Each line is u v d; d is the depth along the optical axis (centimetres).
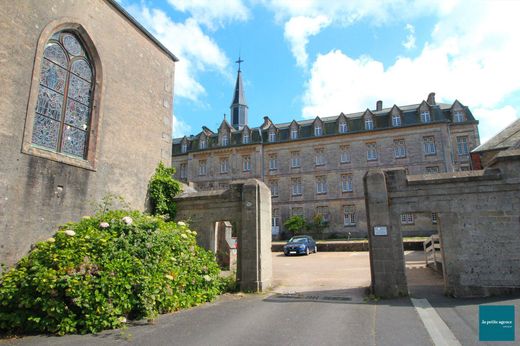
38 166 846
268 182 4362
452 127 3906
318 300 934
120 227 830
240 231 1133
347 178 4047
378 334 612
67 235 772
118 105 1133
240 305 881
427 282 1174
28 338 607
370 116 4106
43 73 907
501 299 823
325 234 3947
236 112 5694
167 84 1417
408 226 3569
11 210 774
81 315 652
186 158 4909
